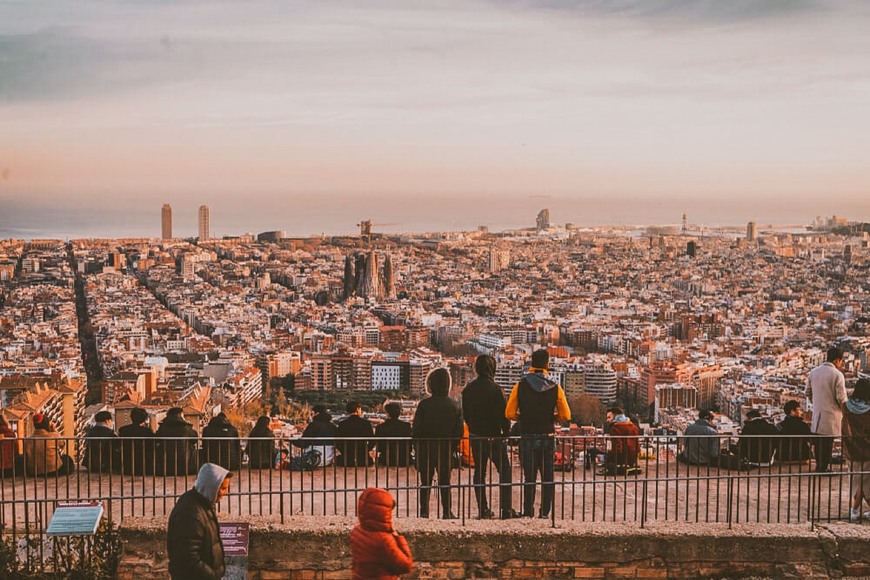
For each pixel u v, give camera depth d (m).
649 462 18.44
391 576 10.23
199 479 10.61
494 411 14.24
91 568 12.69
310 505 14.62
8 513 14.27
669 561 12.77
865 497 14.14
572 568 12.70
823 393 16.17
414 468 17.16
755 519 14.20
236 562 12.35
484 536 12.66
